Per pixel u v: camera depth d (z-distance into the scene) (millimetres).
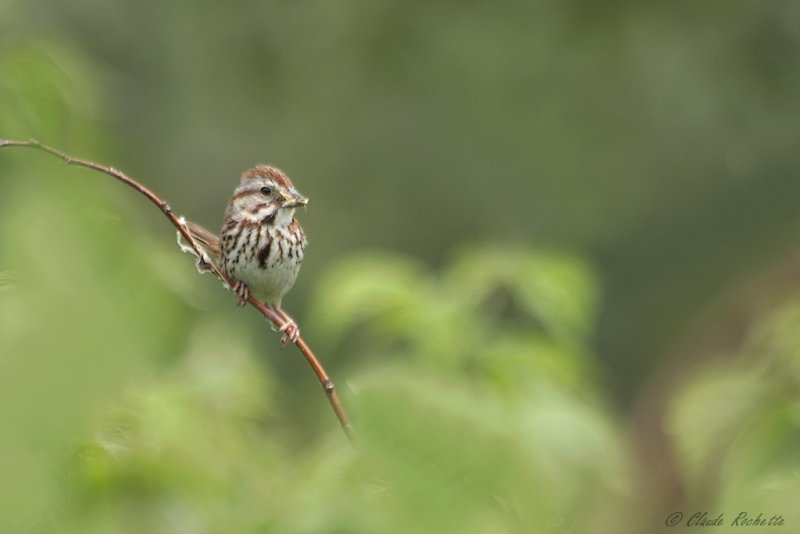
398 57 18953
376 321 8992
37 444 3395
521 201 20344
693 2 18203
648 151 20000
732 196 20953
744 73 18656
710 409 5875
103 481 4965
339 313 9031
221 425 6383
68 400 3404
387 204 20672
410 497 3814
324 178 20875
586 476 5410
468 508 3812
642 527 5930
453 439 3885
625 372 20984
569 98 19125
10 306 3457
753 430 5484
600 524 5289
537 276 9234
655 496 6250
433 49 18828
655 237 21281
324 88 19859
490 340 8820
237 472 5418
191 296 3807
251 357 8906
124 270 3609
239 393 8148
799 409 5551
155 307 3619
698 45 18562
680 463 5883
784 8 18562
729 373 6066
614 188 20250
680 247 21250
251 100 20047
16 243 3514
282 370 18984
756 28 18516
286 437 7066
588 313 9336
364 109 20344
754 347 6285
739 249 20859
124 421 5180
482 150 19953
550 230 20625
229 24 19562
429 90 19609
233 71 19828
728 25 18484
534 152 19797
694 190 20703
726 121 19500
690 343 11227
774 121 19172
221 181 21125
